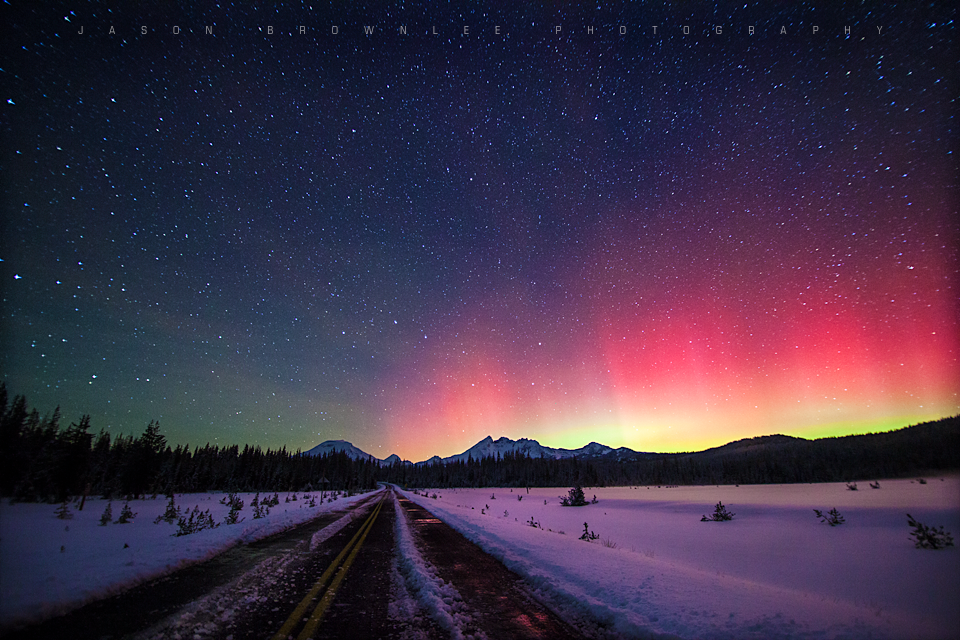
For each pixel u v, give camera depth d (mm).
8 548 7445
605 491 67750
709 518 24562
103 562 6004
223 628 3721
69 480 27734
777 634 3916
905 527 17141
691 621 4199
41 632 3389
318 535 10656
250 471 65812
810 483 63219
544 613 4578
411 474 168000
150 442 38344
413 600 4891
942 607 7227
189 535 9555
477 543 9953
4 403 25062
